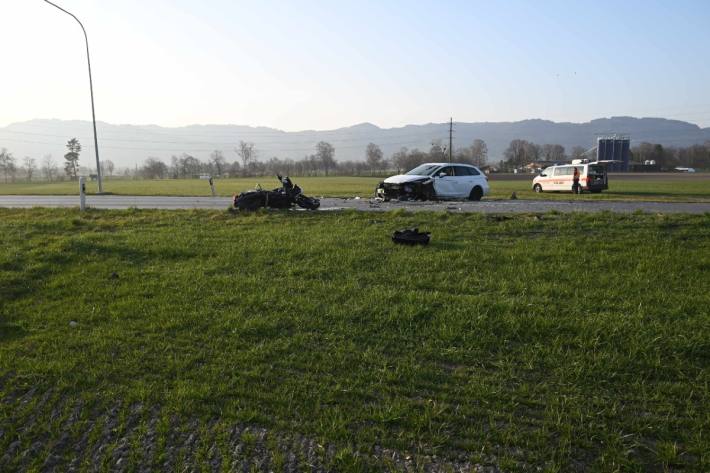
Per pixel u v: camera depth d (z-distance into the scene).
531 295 6.74
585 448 3.81
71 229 12.27
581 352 5.09
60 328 6.04
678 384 4.54
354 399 4.43
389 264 8.34
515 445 3.85
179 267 8.50
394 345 5.39
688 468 3.59
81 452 4.01
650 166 110.75
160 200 23.47
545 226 11.45
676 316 5.86
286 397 4.46
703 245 9.51
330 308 6.31
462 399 4.41
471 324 5.71
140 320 6.19
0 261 8.66
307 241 10.14
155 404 4.48
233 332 5.71
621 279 7.35
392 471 3.60
